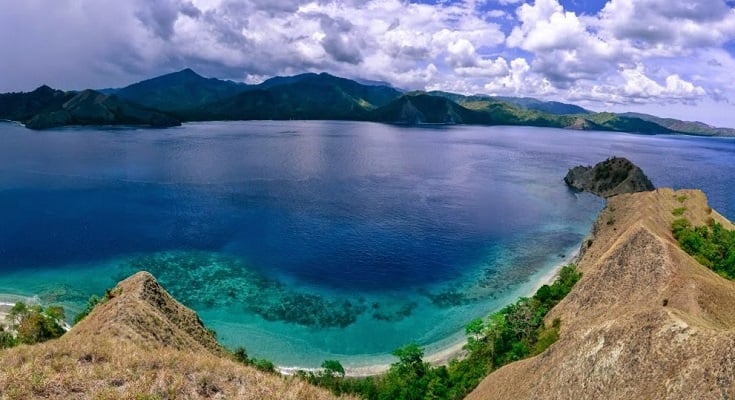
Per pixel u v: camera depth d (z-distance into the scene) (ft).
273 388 96.63
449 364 198.59
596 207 476.95
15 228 353.92
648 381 110.73
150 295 159.33
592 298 197.98
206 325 226.99
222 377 97.96
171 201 444.14
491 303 260.21
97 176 544.21
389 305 256.32
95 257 302.45
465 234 377.50
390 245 346.74
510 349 193.98
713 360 100.63
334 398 100.01
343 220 403.13
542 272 303.07
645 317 123.85
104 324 130.31
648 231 208.95
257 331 224.94
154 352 106.01
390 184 570.05
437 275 297.33
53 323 195.00
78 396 84.94
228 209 422.82
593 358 125.80
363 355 209.05
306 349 212.02
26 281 266.16
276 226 379.55
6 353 98.53
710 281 172.24
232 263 302.04
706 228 262.47
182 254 312.91
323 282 281.54
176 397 88.53
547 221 420.36
